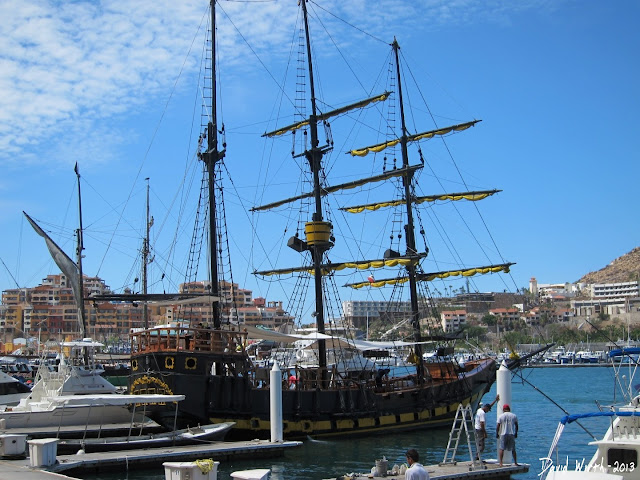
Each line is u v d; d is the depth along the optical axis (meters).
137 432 44.09
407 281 66.19
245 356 45.53
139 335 44.50
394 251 62.41
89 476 33.16
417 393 52.91
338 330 60.41
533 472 37.09
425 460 40.59
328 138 57.69
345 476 29.48
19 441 34.28
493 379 60.75
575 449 45.81
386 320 69.25
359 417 48.69
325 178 58.47
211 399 43.06
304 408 46.38
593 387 115.12
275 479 34.19
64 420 45.38
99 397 37.78
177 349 42.59
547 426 58.84
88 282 163.88
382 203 66.69
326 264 58.81
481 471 30.08
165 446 38.47
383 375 59.03
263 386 47.47
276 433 40.53
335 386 50.91
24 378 89.88
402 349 70.88
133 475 33.69
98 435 40.78
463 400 55.97
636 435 26.08
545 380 140.12
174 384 42.06
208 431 40.16
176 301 47.47
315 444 45.38
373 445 45.59
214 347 44.22
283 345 74.56
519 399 90.56
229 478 33.38
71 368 53.69
